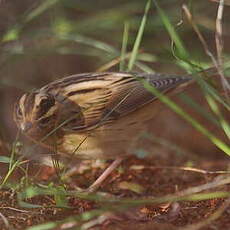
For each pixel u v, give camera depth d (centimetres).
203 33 1505
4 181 909
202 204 909
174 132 1433
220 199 909
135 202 785
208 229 805
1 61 1321
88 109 1021
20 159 930
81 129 1016
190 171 1125
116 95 1039
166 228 796
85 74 1083
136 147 1244
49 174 1090
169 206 902
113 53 1248
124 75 1065
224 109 1412
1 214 838
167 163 1202
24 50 1347
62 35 1304
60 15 1424
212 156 1368
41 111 1002
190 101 1078
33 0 1409
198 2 1457
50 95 1021
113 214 837
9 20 1364
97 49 1433
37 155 1010
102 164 1147
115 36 1462
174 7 1475
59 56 1498
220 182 848
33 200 941
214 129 1432
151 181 1085
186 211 886
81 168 1131
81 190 1012
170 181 1080
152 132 1436
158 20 1427
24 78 1455
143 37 1477
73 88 1040
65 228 794
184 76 1046
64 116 1014
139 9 1477
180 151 1205
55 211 897
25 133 1012
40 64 1477
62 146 1034
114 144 1047
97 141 1033
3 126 1295
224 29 1449
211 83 1004
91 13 1542
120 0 1550
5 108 1423
